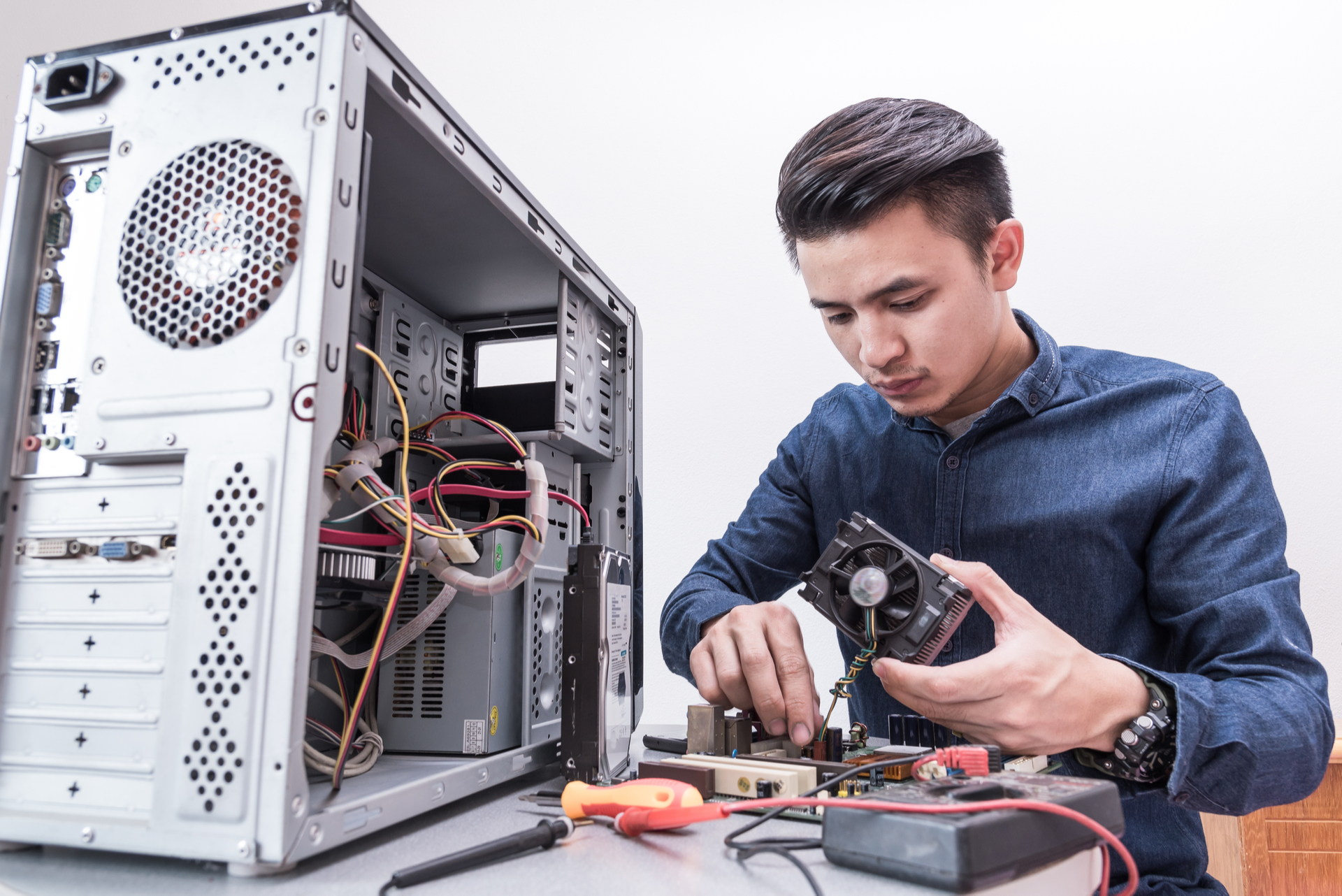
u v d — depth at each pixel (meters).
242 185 0.63
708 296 2.17
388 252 1.07
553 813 0.76
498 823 0.72
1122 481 1.14
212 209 0.63
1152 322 1.88
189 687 0.57
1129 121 1.94
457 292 1.20
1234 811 0.83
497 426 1.01
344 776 0.76
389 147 0.81
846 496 1.41
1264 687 0.87
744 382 2.11
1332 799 1.50
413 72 0.74
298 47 0.64
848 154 0.90
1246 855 1.51
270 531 0.57
